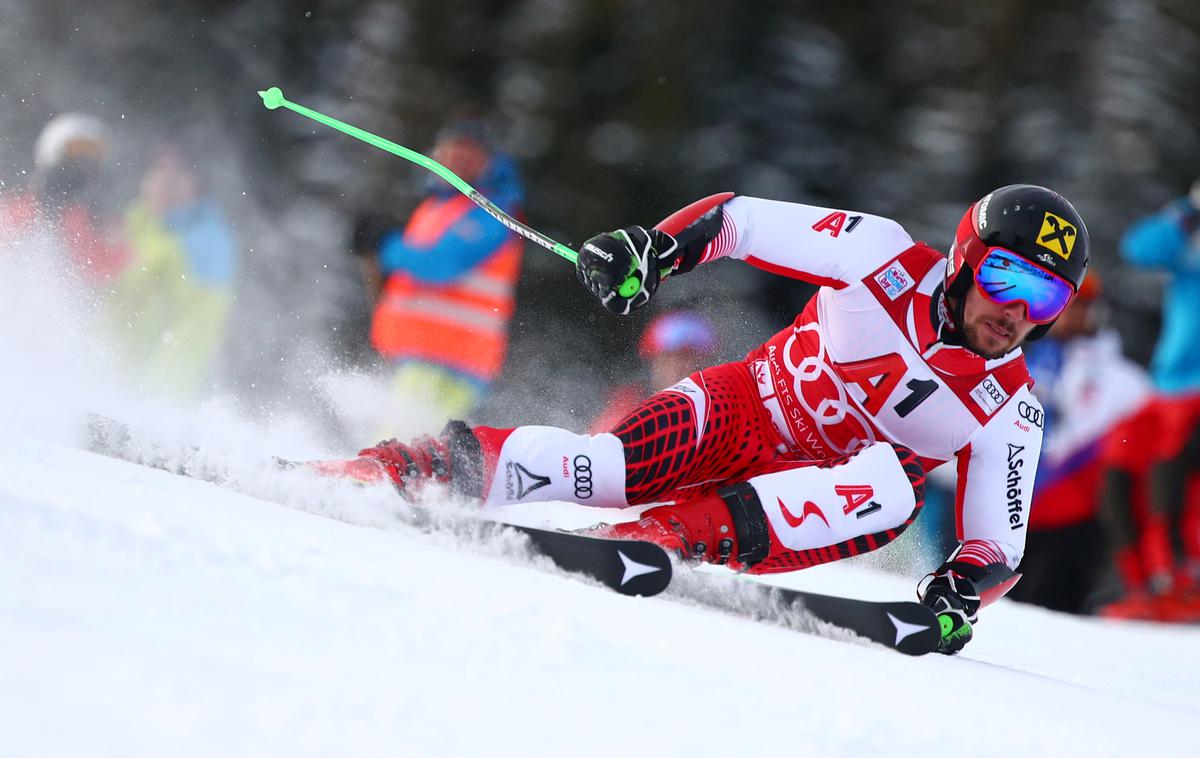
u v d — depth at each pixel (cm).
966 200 5012
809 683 736
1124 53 5088
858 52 5419
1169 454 2506
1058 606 2594
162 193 2147
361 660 592
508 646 661
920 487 1173
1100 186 4916
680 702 636
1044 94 5153
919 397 1182
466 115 2092
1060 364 2569
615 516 1658
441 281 2009
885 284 1175
